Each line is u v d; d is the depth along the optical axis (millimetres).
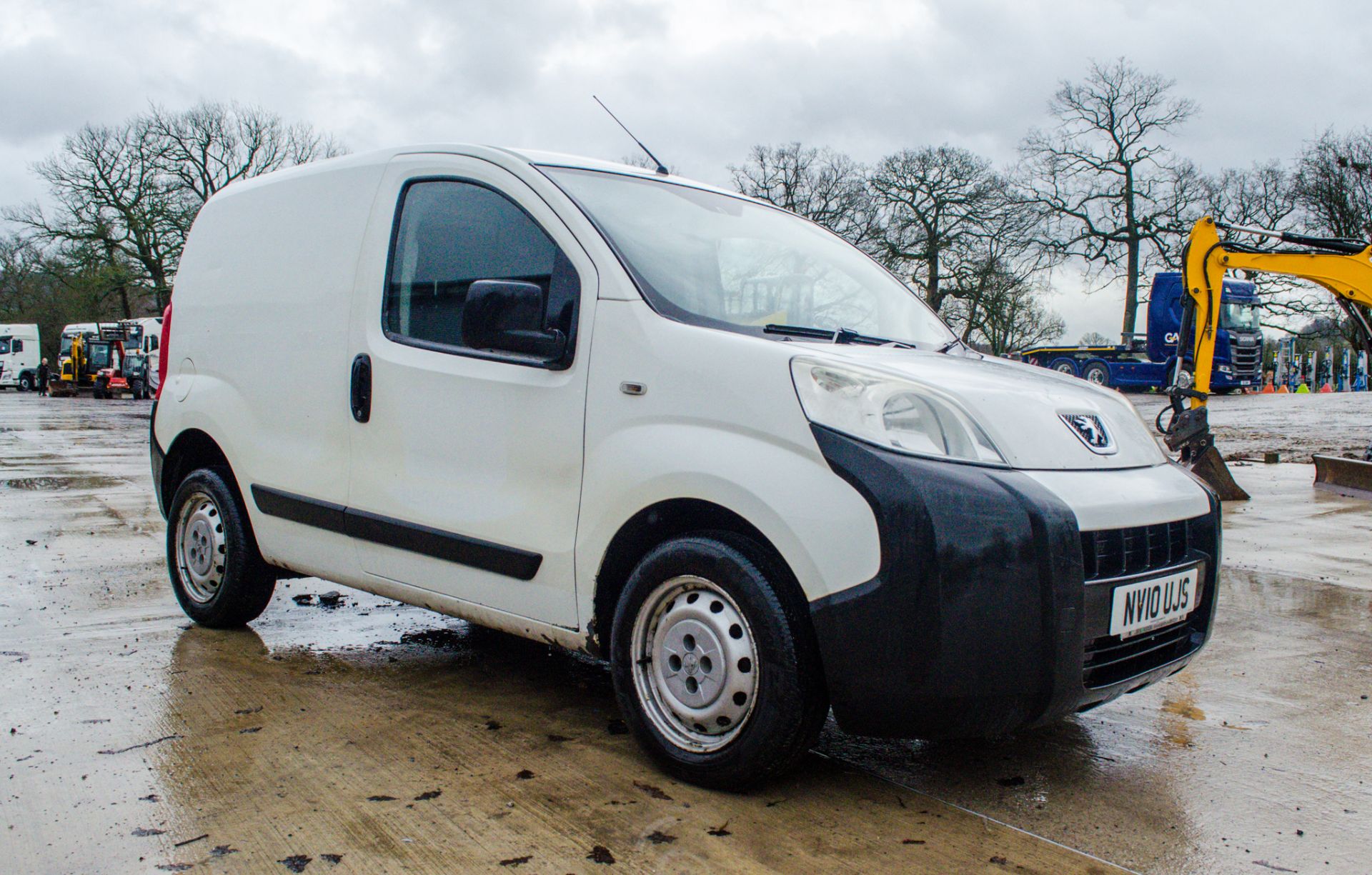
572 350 2994
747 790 2721
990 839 2508
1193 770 3018
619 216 3207
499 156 3359
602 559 2875
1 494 8484
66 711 3219
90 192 45719
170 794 2631
